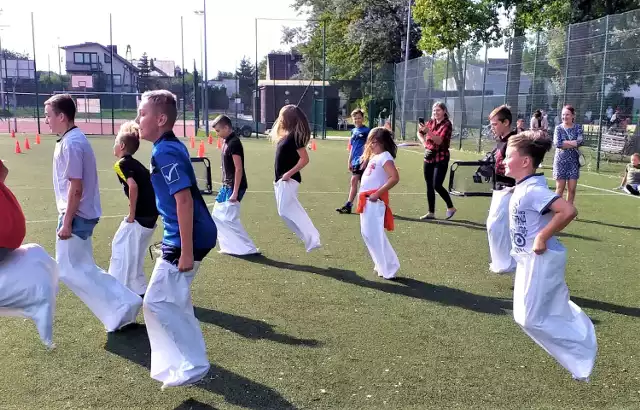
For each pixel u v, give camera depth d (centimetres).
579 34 1630
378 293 546
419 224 877
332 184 1320
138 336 433
